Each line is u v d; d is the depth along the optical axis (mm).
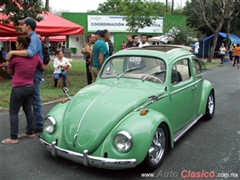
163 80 4578
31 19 4859
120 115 3758
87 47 8680
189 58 5449
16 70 4574
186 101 5152
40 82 5367
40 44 5035
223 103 8164
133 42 9133
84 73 14242
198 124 6156
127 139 3459
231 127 5945
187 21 33344
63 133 3863
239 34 35500
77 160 3639
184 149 4742
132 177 3785
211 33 34781
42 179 3736
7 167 4070
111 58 5168
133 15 16641
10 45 29266
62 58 9984
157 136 3973
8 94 8383
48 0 20094
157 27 31250
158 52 4941
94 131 3652
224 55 24703
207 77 14109
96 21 30672
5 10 10102
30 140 5074
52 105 7480
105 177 3785
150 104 4109
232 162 4262
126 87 4445
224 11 23109
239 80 12984
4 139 5105
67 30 12836
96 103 4039
